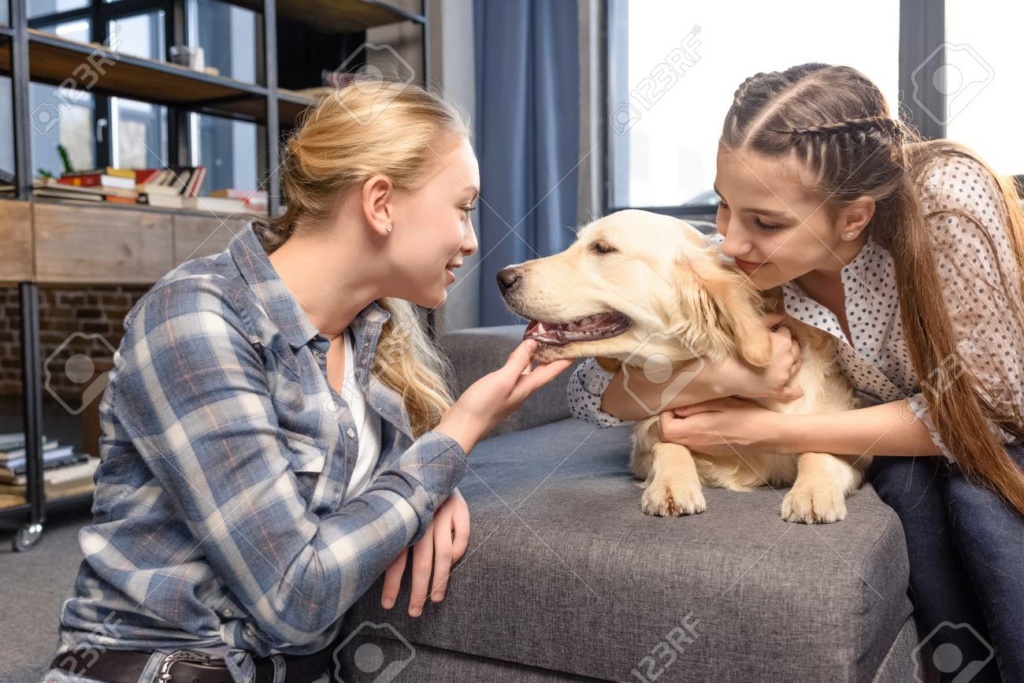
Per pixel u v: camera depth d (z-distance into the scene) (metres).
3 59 2.45
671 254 1.20
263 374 0.91
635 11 3.42
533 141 3.44
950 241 1.13
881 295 1.21
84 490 2.50
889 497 1.19
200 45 3.34
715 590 0.90
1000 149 2.71
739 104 1.09
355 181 0.94
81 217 2.42
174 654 0.88
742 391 1.18
